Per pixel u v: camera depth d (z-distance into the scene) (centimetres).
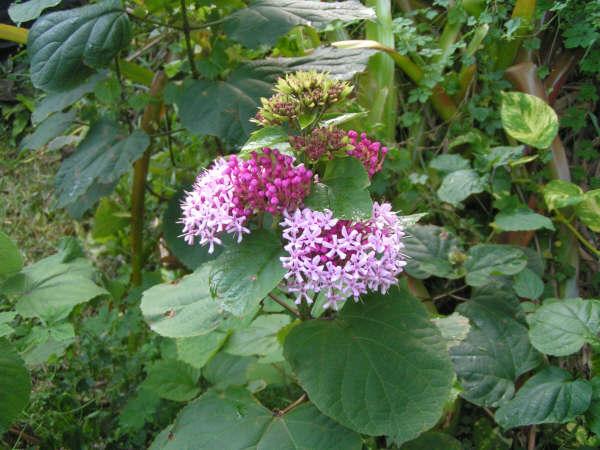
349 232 47
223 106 71
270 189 46
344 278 46
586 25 83
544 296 80
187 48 77
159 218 103
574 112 88
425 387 48
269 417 53
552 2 87
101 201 95
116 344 81
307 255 47
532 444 73
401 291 53
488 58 91
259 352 63
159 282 90
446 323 61
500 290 73
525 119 80
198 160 99
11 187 121
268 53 99
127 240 105
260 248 48
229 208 48
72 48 68
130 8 84
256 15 69
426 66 90
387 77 90
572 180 89
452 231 87
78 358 81
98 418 75
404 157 87
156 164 104
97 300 92
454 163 84
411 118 93
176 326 56
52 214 115
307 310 56
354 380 49
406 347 50
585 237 85
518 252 74
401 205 88
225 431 53
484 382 68
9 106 136
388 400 48
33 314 69
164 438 57
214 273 47
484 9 90
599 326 65
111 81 79
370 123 85
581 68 86
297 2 70
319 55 75
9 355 61
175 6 77
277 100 49
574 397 61
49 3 67
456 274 74
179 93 76
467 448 74
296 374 49
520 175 86
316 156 48
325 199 46
